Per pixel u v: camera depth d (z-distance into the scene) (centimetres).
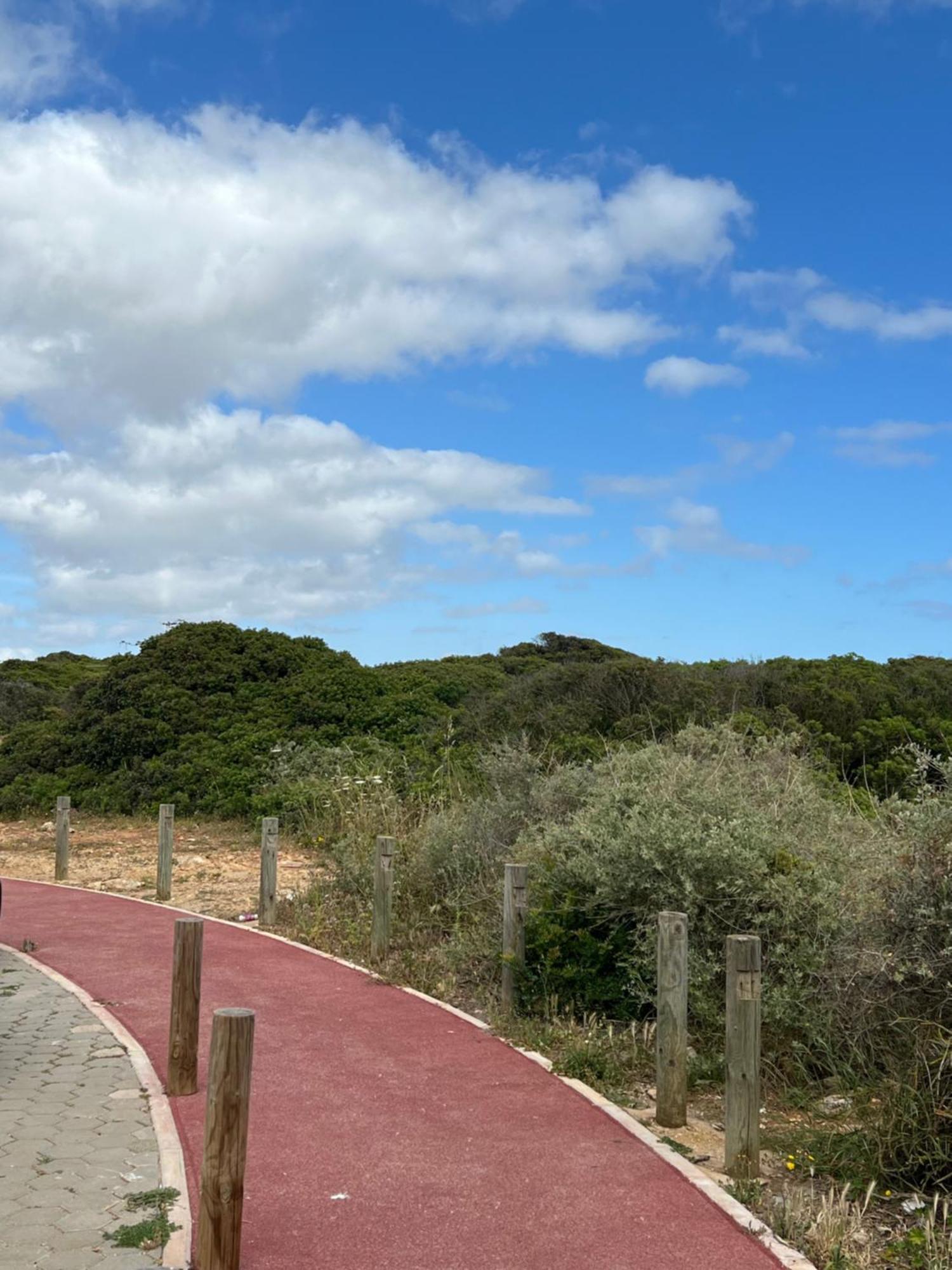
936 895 633
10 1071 695
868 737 1908
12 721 3616
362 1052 767
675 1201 527
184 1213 491
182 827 1953
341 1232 488
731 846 834
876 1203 553
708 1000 784
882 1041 679
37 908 1314
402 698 2300
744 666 2209
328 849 1627
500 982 952
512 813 1262
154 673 2420
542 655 3359
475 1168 564
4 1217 487
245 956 1062
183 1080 654
